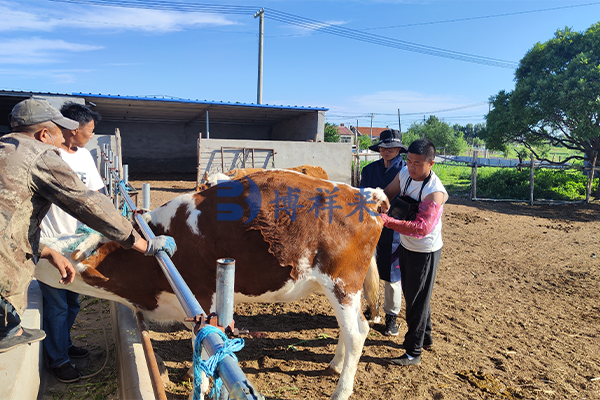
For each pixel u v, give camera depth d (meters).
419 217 3.10
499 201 14.38
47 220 3.03
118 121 20.38
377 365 3.54
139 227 2.85
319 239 2.82
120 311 3.48
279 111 17.66
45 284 2.93
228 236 2.75
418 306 3.44
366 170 4.41
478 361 3.68
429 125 51.41
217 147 14.01
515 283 5.94
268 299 3.00
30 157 1.93
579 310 4.96
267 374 3.33
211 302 2.86
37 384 2.75
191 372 3.09
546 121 16.70
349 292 2.90
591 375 3.49
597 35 15.30
